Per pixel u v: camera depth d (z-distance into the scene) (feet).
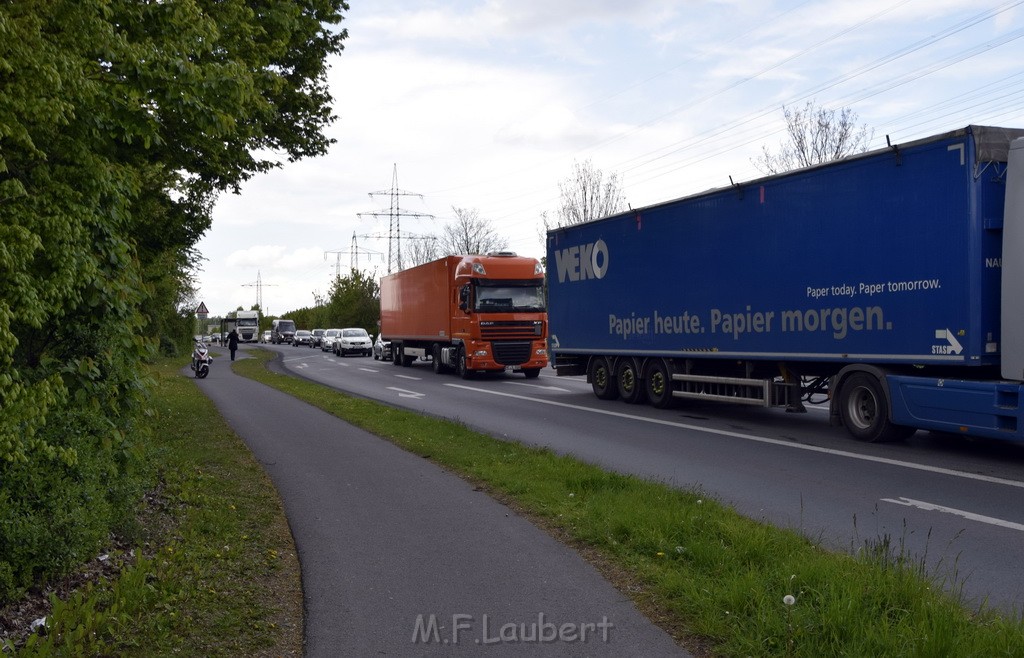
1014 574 19.26
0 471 17.79
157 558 19.19
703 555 19.01
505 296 90.53
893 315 37.55
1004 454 36.22
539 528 23.27
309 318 357.61
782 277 44.19
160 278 88.53
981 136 33.91
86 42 20.76
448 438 40.57
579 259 64.54
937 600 15.38
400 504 26.63
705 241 50.34
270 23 42.01
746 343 47.03
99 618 15.16
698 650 14.53
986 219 34.01
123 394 22.85
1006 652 13.05
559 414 54.24
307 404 61.05
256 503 26.89
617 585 18.15
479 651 14.88
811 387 45.68
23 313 17.47
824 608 14.85
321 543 22.17
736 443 40.57
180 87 23.72
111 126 22.67
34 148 18.26
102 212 21.25
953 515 25.31
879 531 23.48
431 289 102.22
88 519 19.20
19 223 18.20
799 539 20.58
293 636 15.87
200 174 51.13
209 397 66.80
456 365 94.27
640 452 38.09
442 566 19.90
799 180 42.91
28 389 17.13
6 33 17.37
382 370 111.86
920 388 36.50
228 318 315.99
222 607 17.07
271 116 41.83
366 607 17.25
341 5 53.16
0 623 15.94
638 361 58.44
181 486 27.99
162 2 23.86
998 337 34.24
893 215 37.50
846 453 36.96
